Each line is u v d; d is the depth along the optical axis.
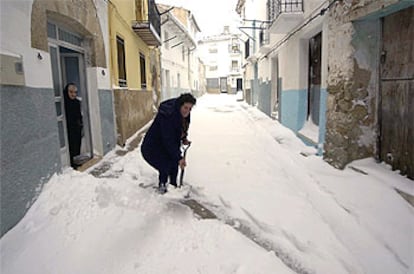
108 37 6.22
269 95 11.99
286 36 7.96
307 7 6.17
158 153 3.61
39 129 2.99
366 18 3.70
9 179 2.45
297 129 7.24
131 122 7.93
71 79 5.36
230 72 43.31
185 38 21.81
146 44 11.05
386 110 3.73
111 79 6.36
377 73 3.84
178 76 21.28
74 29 4.83
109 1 6.28
